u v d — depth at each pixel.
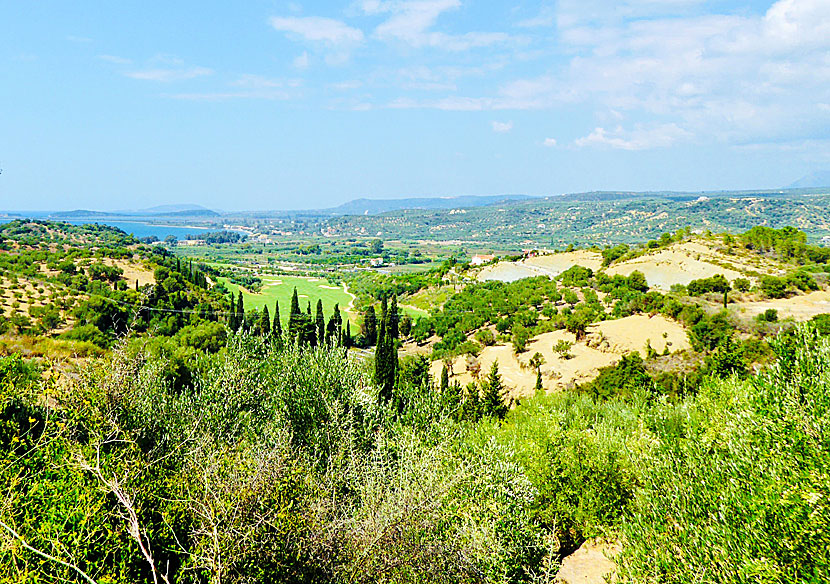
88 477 8.06
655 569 9.77
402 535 9.28
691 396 21.36
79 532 6.77
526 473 17.20
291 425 13.30
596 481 16.98
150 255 134.62
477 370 66.06
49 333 53.88
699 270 115.38
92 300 63.47
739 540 8.58
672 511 10.55
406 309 133.12
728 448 10.64
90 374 11.38
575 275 121.50
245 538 7.21
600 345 65.81
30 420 10.35
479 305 110.31
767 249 131.38
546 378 59.59
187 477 8.80
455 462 11.82
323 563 8.06
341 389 14.81
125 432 10.06
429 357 79.44
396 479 10.69
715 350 48.88
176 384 17.64
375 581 8.54
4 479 7.61
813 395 9.58
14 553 6.14
